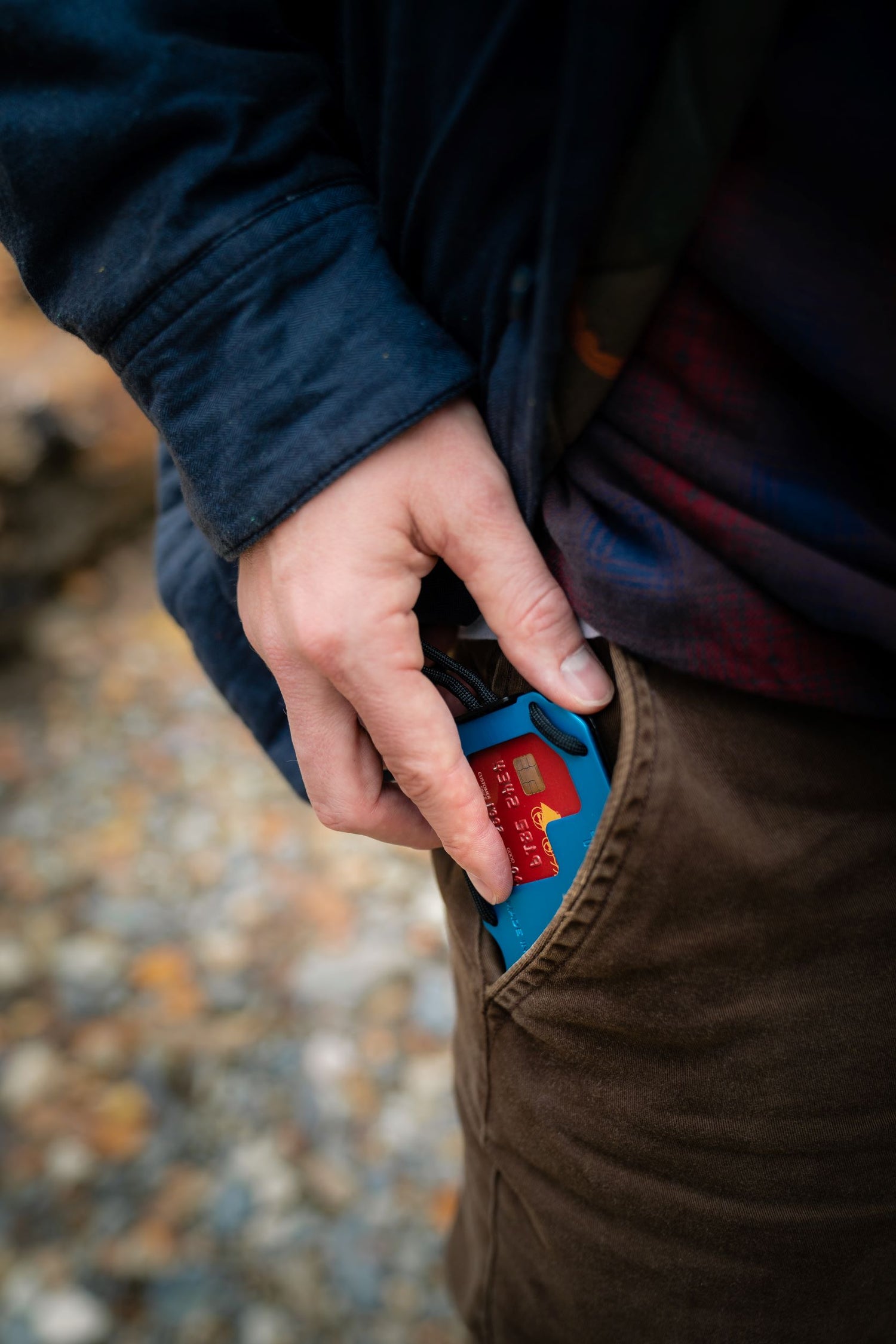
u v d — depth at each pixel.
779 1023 0.61
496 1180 0.81
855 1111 0.63
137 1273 1.56
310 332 0.56
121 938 2.16
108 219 0.57
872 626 0.51
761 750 0.58
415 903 2.17
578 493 0.57
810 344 0.48
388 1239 1.59
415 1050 1.86
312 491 0.56
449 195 0.52
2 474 3.14
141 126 0.55
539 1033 0.66
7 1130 1.77
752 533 0.51
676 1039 0.63
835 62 0.42
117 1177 1.69
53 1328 1.48
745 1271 0.69
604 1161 0.69
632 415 0.54
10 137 0.55
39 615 3.17
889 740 0.58
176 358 0.57
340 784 0.66
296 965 2.06
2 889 2.31
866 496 0.52
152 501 3.53
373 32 0.54
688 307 0.50
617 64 0.43
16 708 2.90
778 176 0.45
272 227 0.56
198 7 0.55
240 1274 1.55
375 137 0.58
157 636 3.14
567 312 0.51
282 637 0.61
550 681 0.59
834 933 0.60
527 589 0.59
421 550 0.60
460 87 0.49
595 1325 0.78
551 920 0.64
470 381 0.57
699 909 0.58
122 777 2.64
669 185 0.45
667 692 0.57
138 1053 1.89
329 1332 1.48
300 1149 1.72
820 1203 0.66
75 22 0.54
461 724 0.65
